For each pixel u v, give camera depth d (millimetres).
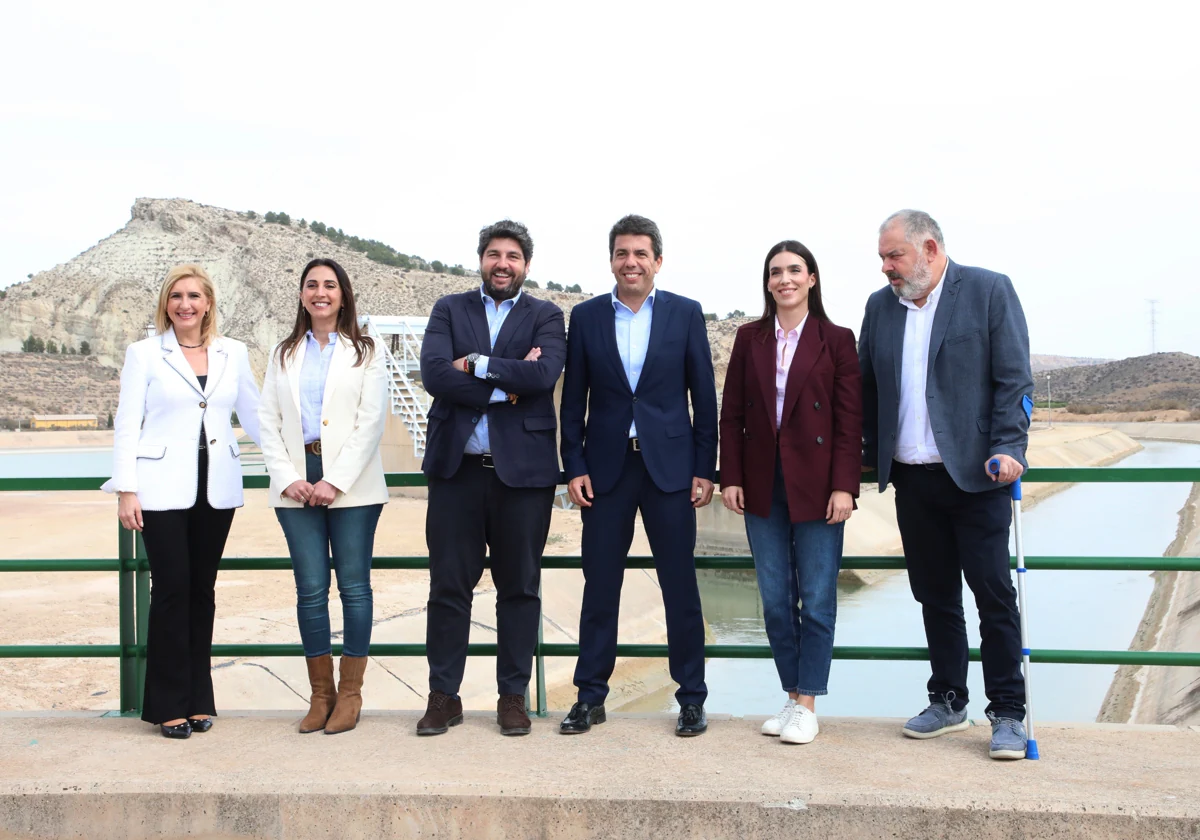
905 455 4035
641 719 4391
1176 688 15930
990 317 3896
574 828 3387
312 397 4266
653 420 4164
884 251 3971
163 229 161375
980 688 14578
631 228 4168
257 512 26266
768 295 4211
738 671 14844
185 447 4176
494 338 4320
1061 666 18406
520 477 4129
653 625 15703
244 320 138875
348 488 4145
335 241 167750
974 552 3908
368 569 4301
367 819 3467
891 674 15234
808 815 3314
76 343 139625
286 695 10273
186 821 3527
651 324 4223
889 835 3291
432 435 4219
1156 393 168500
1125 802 3246
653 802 3357
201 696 4289
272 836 3496
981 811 3246
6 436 84000
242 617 12719
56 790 3572
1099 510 46656
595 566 4223
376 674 11039
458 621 4238
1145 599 24375
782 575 4172
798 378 4059
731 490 4215
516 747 3957
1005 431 3816
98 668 10172
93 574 16000
